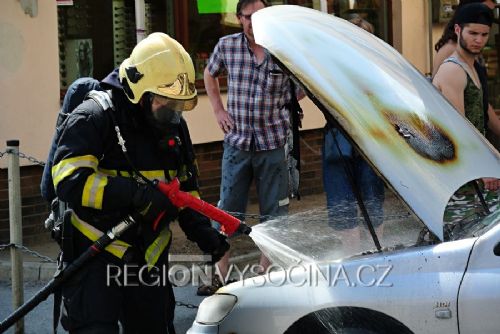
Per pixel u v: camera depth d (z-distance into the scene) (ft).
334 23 18.84
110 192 17.17
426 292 16.02
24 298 27.50
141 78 17.44
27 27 32.37
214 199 37.68
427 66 44.29
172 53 17.62
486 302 15.61
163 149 17.97
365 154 16.90
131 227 17.65
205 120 36.96
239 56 26.86
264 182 27.17
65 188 17.16
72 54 34.58
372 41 19.13
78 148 17.31
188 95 17.57
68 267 17.60
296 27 17.97
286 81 26.73
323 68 17.46
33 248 32.65
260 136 26.86
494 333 15.61
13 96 32.17
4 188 32.30
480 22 25.84
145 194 17.29
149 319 18.61
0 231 32.17
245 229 18.11
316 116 40.42
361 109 17.22
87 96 18.03
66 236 17.70
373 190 24.73
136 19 34.68
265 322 17.17
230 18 37.99
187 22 36.86
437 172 17.01
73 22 34.55
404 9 43.14
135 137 17.88
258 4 26.37
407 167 16.85
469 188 19.54
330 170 24.90
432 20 44.11
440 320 15.94
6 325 18.03
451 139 17.69
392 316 16.25
